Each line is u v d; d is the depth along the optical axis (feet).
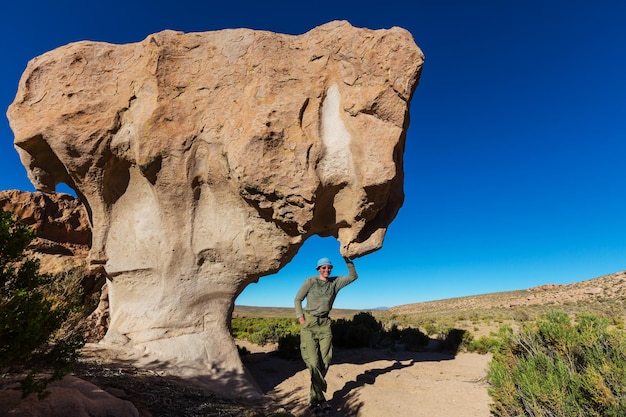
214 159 22.02
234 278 23.15
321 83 21.77
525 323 19.52
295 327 48.93
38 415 9.51
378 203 21.88
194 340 21.45
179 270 22.35
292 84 21.68
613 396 10.86
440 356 35.12
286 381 22.88
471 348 39.06
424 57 21.59
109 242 23.26
